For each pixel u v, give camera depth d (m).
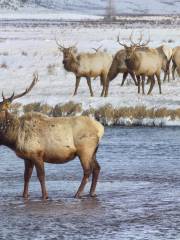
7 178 64.00
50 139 54.03
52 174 66.12
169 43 198.62
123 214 50.28
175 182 61.34
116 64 115.44
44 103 105.50
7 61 159.50
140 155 74.94
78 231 46.06
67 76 136.25
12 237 44.78
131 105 103.31
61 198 55.47
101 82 118.31
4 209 51.81
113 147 79.94
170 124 94.81
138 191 57.81
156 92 117.25
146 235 45.22
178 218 49.22
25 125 54.09
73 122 54.50
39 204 53.38
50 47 192.00
